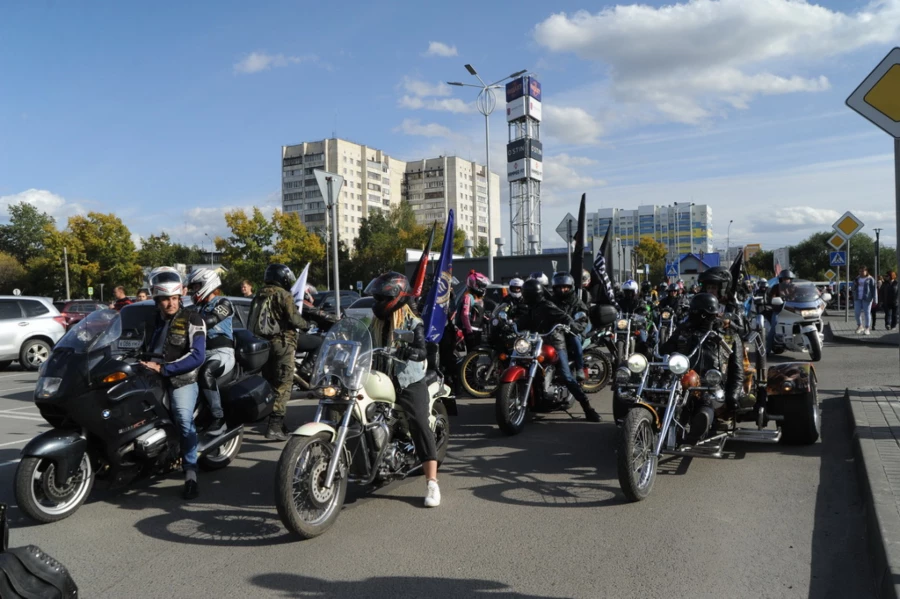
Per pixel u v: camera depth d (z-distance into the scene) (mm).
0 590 2590
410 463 5254
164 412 5262
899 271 6234
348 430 4699
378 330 5156
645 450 5141
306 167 125375
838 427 7281
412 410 5023
